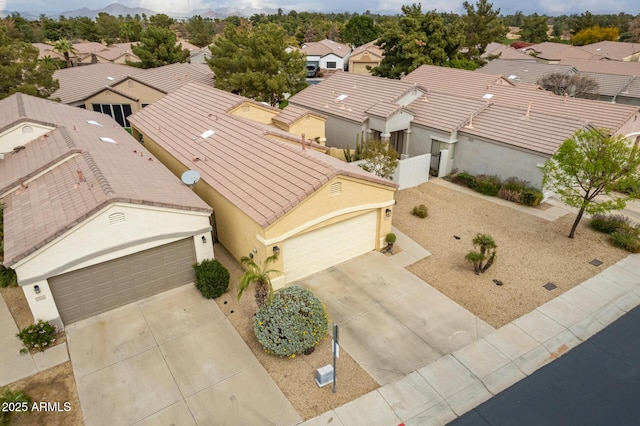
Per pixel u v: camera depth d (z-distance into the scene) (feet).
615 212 66.03
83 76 132.05
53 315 40.11
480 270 50.03
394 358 37.86
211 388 34.88
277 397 34.04
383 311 43.83
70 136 62.13
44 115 71.05
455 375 36.11
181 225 44.80
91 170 49.29
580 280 48.73
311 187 44.86
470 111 81.20
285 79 119.44
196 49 224.94
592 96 130.82
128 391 34.65
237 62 118.62
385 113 83.30
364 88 98.94
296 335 36.52
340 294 46.55
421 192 74.38
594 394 34.50
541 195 67.36
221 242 56.85
